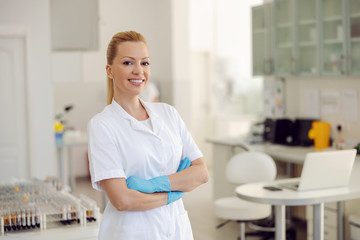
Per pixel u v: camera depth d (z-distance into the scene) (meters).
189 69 8.45
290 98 5.59
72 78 6.09
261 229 4.79
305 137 5.11
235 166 4.29
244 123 8.49
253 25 5.72
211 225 5.21
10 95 5.54
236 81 8.98
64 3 4.38
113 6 8.35
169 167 1.97
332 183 3.31
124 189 1.81
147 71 1.90
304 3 4.85
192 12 8.76
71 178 7.08
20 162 5.62
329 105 5.03
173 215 1.95
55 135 6.32
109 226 1.92
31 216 2.60
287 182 3.55
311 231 4.20
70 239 2.49
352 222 3.74
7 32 5.39
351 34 4.32
